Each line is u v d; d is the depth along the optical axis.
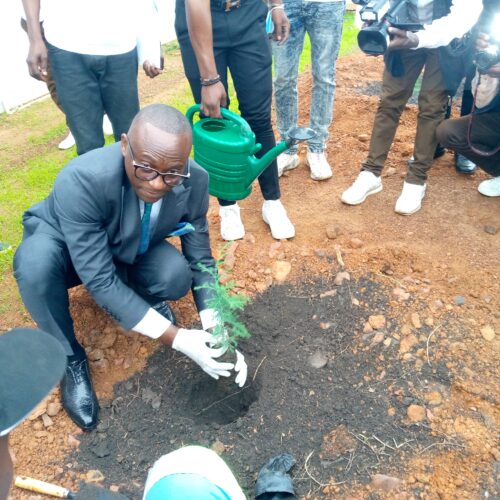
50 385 1.15
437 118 3.50
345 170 4.41
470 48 3.26
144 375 2.87
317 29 3.72
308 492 2.35
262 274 3.36
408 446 2.48
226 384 2.69
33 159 4.84
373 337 2.92
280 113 4.13
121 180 2.27
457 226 3.67
